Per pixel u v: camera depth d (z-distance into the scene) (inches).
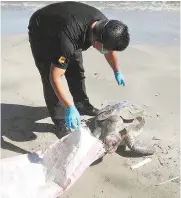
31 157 75.3
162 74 115.1
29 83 110.7
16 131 91.4
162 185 75.9
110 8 170.6
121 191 74.5
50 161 73.9
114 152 84.4
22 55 127.1
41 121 95.1
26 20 158.2
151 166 80.6
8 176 71.4
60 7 75.2
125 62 121.7
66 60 71.9
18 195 68.2
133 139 82.3
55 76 72.2
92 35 69.9
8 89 107.9
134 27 151.2
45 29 73.9
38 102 102.6
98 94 104.7
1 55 126.8
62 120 88.8
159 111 97.8
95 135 79.8
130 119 81.8
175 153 84.0
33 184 70.4
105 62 122.4
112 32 66.1
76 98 94.0
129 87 108.0
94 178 77.4
